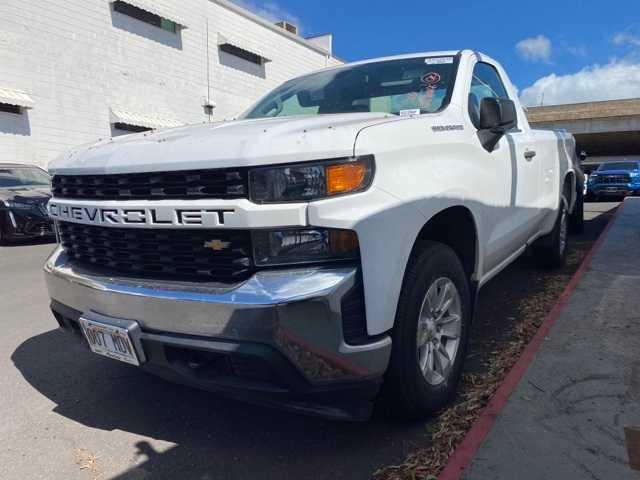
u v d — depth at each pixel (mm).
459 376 2908
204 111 19703
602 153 48000
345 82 3717
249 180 2129
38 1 14281
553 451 2246
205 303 2133
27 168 11086
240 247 2170
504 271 5652
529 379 2879
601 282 4520
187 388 3299
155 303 2264
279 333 2039
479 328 4020
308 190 2102
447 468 2182
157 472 2416
